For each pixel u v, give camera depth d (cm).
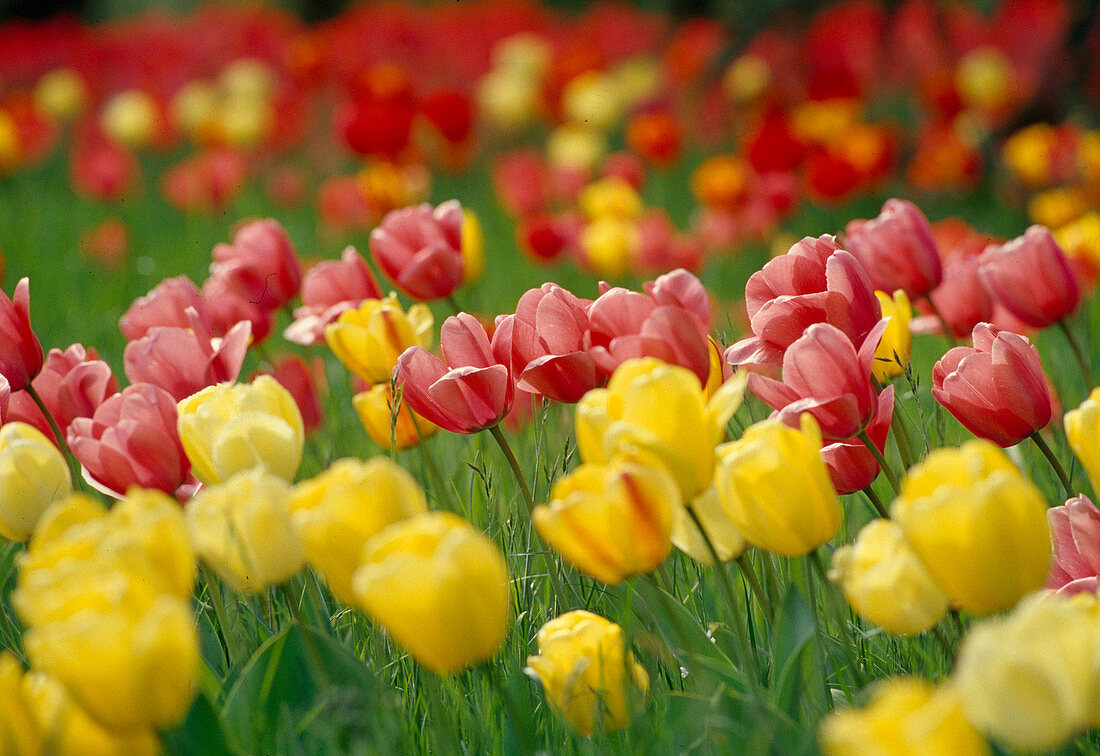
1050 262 231
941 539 194
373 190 491
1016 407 213
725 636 212
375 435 230
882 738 187
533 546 224
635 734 205
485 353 215
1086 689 188
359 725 205
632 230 437
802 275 215
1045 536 195
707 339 211
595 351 211
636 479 199
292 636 207
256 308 251
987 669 186
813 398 209
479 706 212
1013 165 521
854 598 202
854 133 566
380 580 194
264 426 210
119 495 214
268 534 201
